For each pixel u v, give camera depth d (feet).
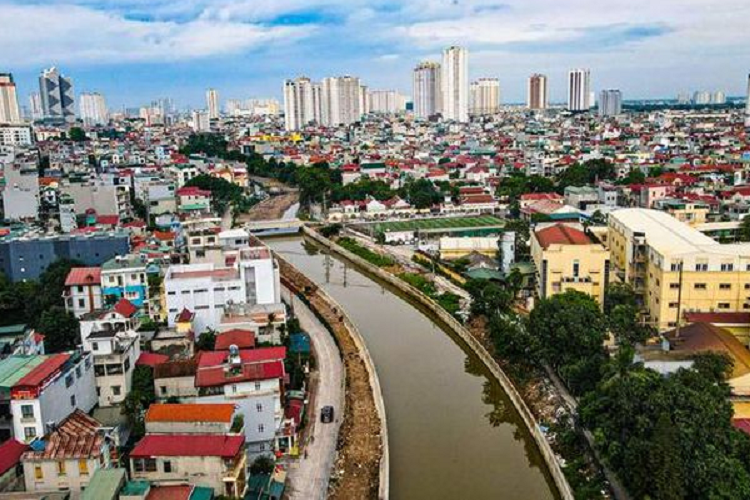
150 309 484.74
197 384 312.29
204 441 264.11
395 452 334.44
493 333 459.32
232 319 416.87
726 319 406.41
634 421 268.62
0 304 482.28
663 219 538.06
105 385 338.34
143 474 257.96
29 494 238.48
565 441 319.68
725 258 426.10
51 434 261.24
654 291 453.99
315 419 355.77
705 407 260.42
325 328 499.92
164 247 591.78
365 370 422.41
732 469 238.48
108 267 484.74
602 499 273.33
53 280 504.43
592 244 479.82
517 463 326.85
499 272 605.73
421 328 529.04
